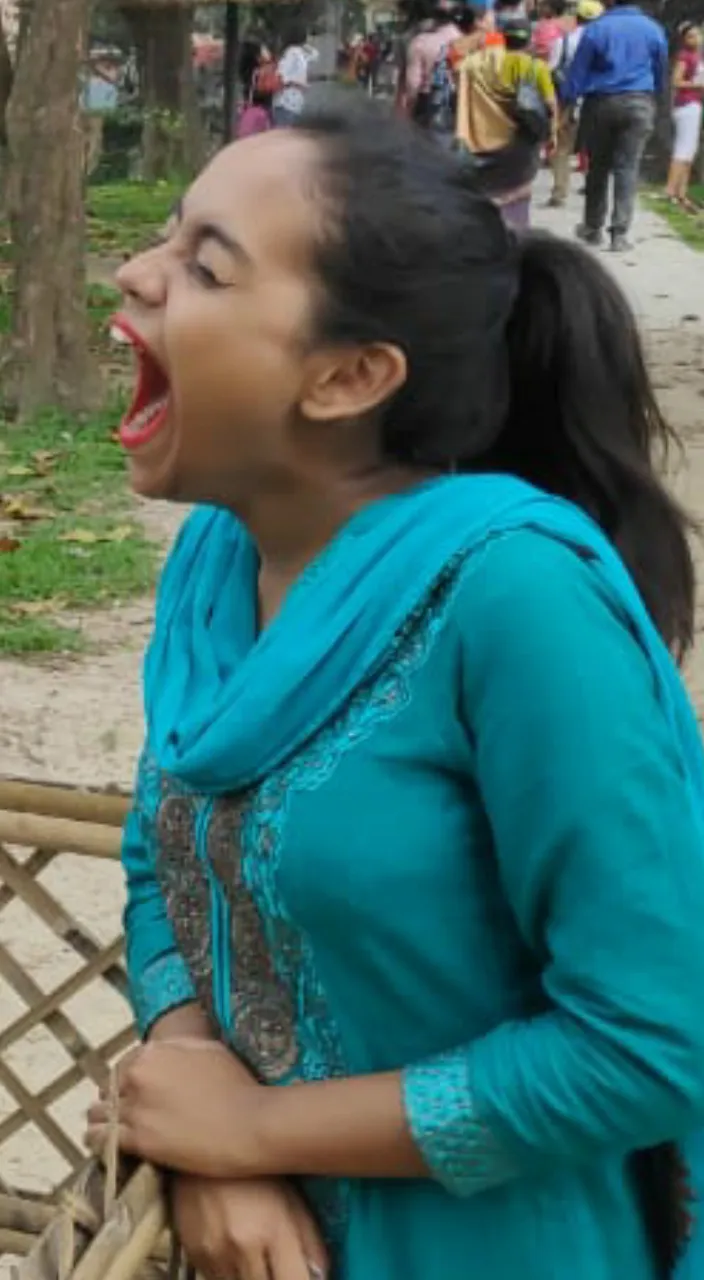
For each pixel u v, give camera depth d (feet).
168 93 70.33
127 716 17.46
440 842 4.84
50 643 19.24
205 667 5.33
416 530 4.90
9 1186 9.18
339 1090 5.02
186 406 5.04
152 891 6.13
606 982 4.66
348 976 5.00
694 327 40.96
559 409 5.41
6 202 43.16
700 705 17.20
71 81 28.50
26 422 29.09
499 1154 4.85
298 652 4.91
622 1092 4.69
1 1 55.62
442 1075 4.89
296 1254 5.16
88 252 49.80
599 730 4.62
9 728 17.04
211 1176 5.18
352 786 4.85
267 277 4.89
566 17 72.90
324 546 5.27
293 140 4.99
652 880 4.63
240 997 5.29
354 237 4.86
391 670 4.86
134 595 20.95
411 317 4.94
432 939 4.91
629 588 4.88
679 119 68.44
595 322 5.36
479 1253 5.11
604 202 54.13
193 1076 5.27
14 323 29.25
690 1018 4.66
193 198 5.06
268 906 5.02
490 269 5.08
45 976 12.43
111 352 34.40
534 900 4.80
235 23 67.82
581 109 54.13
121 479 25.95
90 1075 8.66
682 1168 5.19
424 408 5.09
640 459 5.49
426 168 5.00
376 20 107.96
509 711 4.68
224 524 5.67
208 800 5.21
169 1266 5.93
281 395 4.99
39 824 8.27
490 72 41.86
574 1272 5.10
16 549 22.11
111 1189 5.10
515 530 4.79
